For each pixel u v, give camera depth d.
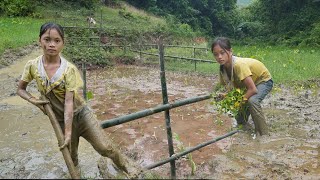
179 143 5.34
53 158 4.61
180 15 40.53
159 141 5.47
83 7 31.55
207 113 7.26
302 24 33.66
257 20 43.41
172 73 14.10
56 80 3.25
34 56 13.92
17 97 8.37
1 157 4.66
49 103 3.25
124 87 10.84
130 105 8.27
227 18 45.16
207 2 44.84
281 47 29.94
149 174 3.58
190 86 11.13
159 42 3.71
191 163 4.14
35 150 4.93
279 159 4.66
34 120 6.50
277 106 7.71
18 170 4.20
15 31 18.45
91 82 11.82
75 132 3.53
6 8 25.67
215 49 5.29
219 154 4.85
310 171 4.30
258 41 36.84
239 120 5.87
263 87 5.61
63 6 30.41
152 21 32.72
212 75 13.45
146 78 12.98
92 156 4.71
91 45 18.77
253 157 4.73
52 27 3.23
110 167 3.87
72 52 16.06
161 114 7.19
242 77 5.26
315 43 27.48
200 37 34.00
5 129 5.94
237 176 4.16
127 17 31.38
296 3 35.53
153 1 39.84
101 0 35.34
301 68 12.55
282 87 9.87
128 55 18.17
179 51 21.30
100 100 8.78
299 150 4.98
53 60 3.30
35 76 3.33
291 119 6.60
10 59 13.04
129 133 5.90
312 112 7.18
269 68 12.55
